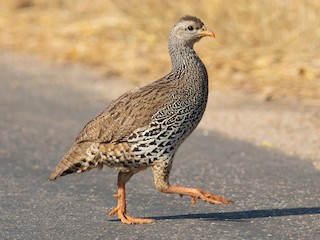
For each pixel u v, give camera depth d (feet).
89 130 42.42
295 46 78.59
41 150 58.65
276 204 45.88
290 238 40.24
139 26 88.17
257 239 40.16
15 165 54.90
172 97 42.32
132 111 42.01
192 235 40.93
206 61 77.30
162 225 42.57
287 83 72.13
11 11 102.53
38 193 48.57
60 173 42.65
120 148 42.09
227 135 60.64
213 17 80.59
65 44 88.48
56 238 40.91
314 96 68.59
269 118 62.54
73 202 46.83
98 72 79.41
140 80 76.02
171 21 85.56
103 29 90.38
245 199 46.98
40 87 75.61
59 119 66.23
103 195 48.24
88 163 42.60
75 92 73.92
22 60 84.79
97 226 42.63
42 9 102.89
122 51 84.17
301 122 61.26
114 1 92.79
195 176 52.01
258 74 74.43
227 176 51.70
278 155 55.77
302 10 78.89
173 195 47.98
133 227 42.34
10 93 73.82
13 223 43.16
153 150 42.09
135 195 48.11
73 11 98.84
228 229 41.68
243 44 80.12
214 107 66.64
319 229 41.52
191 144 58.85
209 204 46.16
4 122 65.41
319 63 75.56
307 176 51.01
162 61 80.48
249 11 80.02
